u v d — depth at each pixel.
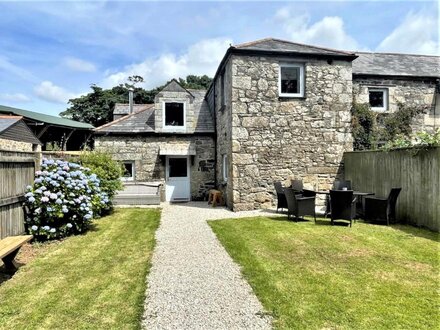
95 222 8.11
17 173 5.82
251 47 10.04
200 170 13.27
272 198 10.03
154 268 4.69
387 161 8.23
